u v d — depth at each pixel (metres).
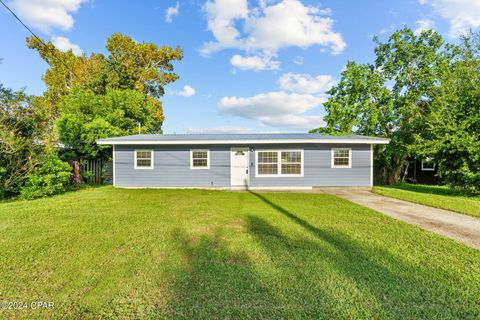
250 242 4.59
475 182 10.31
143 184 14.05
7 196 9.46
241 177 14.12
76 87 23.16
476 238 5.03
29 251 4.14
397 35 19.78
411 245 4.50
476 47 13.73
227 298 2.76
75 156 13.91
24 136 9.81
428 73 18.62
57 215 6.76
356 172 13.98
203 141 13.38
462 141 10.28
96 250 4.19
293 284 3.06
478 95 10.82
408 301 2.73
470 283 3.14
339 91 22.47
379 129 20.56
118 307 2.61
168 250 4.20
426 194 11.23
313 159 14.02
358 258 3.89
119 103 22.53
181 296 2.80
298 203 8.92
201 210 7.53
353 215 6.92
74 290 2.94
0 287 3.00
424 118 13.96
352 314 2.49
